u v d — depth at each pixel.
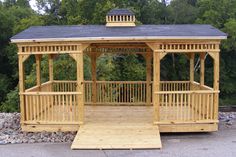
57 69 23.30
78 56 11.59
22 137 11.46
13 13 39.81
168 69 38.59
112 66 26.08
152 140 10.51
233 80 39.81
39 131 11.96
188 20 43.00
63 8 38.59
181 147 10.39
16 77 35.12
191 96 12.04
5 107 26.86
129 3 38.22
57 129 11.91
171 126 11.72
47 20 39.75
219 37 11.30
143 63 33.50
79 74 11.64
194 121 11.63
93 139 10.65
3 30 36.66
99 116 13.23
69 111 12.88
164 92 11.62
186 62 38.31
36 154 9.87
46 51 11.61
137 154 9.73
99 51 14.96
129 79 29.64
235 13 40.28
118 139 10.62
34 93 11.80
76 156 9.62
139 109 14.44
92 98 15.21
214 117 11.72
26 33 12.38
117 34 11.73
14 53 35.88
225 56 39.22
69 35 11.73
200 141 11.04
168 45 11.52
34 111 11.92
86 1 34.81
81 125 11.77
